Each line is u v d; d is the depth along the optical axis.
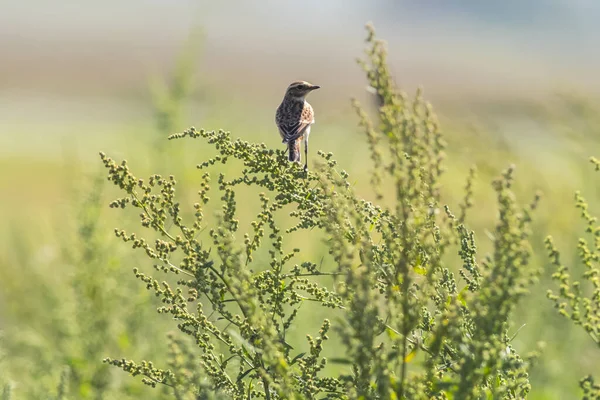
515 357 6.50
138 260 13.58
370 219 7.09
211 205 13.84
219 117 15.27
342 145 14.12
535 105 15.60
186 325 7.06
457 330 6.11
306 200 7.45
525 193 13.23
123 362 7.19
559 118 14.33
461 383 5.82
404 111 6.02
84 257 13.27
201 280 7.02
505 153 13.69
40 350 13.00
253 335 6.97
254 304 6.40
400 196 6.06
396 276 6.42
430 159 6.01
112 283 13.26
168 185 7.14
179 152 14.73
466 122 13.68
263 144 7.68
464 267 7.38
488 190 12.52
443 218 6.77
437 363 6.47
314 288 7.20
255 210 14.28
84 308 12.98
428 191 6.33
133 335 12.85
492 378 6.66
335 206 6.47
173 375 7.14
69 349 12.80
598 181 13.80
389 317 6.15
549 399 11.91
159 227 7.12
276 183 7.55
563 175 14.46
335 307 7.17
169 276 13.14
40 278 14.47
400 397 6.00
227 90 16.27
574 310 6.33
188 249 7.07
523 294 5.88
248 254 7.24
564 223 13.32
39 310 14.16
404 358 6.04
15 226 16.16
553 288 12.10
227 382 6.95
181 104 14.91
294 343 10.70
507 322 6.74
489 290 5.89
